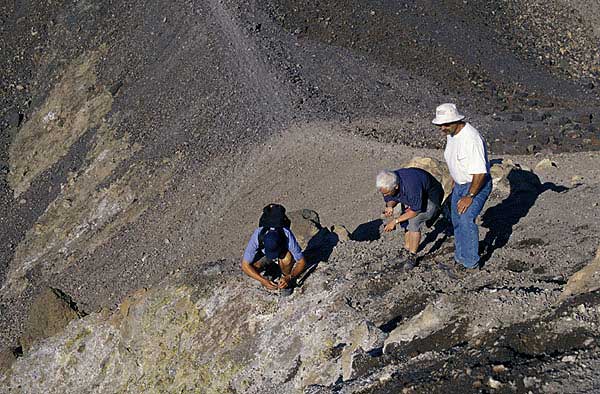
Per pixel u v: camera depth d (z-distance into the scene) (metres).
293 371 8.40
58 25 27.39
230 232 16.19
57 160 22.42
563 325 6.00
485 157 7.48
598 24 26.62
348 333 8.26
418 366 6.26
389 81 23.03
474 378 5.41
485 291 7.49
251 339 9.51
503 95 23.11
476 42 25.70
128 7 26.09
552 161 14.88
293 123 19.03
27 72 26.70
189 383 9.96
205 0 24.83
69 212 20.12
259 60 22.17
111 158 21.06
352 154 16.97
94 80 24.59
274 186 16.77
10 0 29.03
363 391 6.13
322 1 25.69
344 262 9.97
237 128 19.45
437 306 7.44
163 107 21.78
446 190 11.55
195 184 18.14
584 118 19.88
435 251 9.41
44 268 18.52
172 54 23.39
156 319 11.68
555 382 5.11
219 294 10.92
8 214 21.28
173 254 16.48
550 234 9.14
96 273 17.33
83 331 14.36
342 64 23.34
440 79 23.84
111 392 12.14
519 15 27.34
